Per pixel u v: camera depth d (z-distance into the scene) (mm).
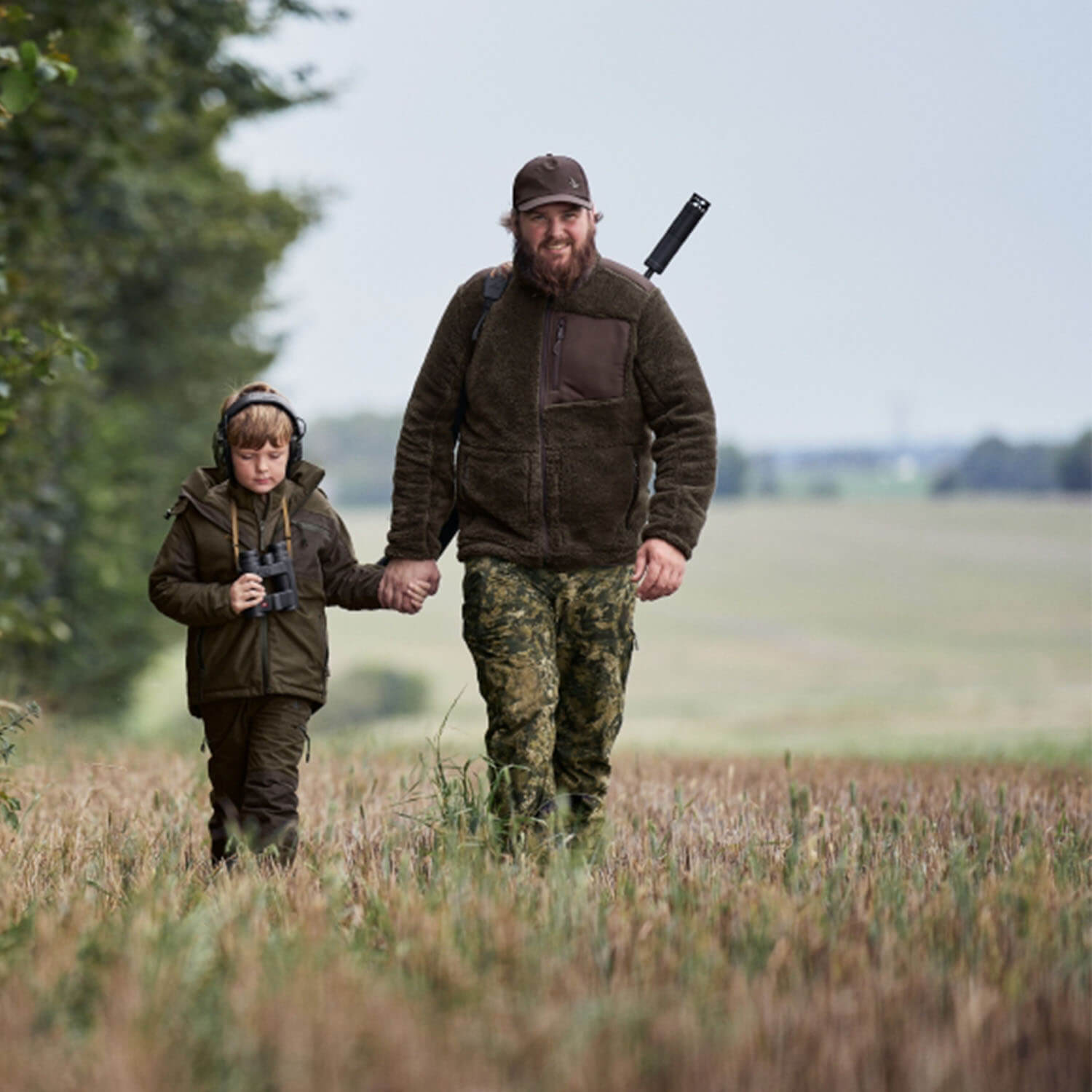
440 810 18453
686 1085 9445
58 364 46375
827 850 18859
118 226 63625
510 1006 10859
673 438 19734
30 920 13305
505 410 19656
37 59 22625
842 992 11227
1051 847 19609
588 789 20500
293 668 19016
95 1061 9648
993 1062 9883
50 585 77375
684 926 13234
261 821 18703
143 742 42875
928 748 62406
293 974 11438
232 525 18938
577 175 19219
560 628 20047
